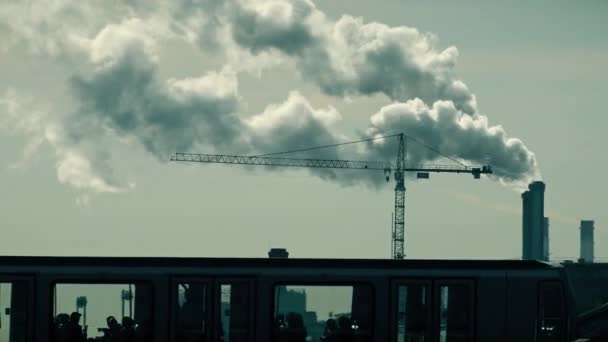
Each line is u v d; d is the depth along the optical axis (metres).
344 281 42.12
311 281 42.03
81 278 41.28
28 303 41.06
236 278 41.81
